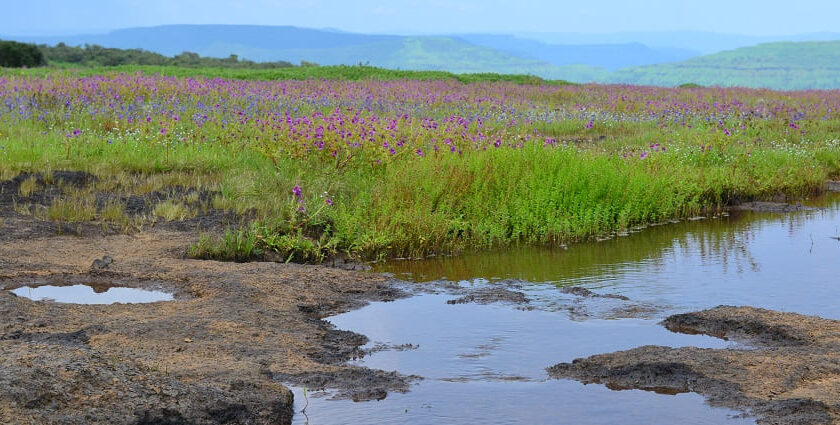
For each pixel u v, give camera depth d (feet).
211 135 56.80
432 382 19.38
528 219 38.37
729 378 18.89
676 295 27.78
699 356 20.16
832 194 53.57
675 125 79.66
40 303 24.39
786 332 22.58
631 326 24.09
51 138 54.03
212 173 46.47
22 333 21.54
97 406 15.55
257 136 54.54
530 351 21.74
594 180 43.47
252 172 45.21
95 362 16.92
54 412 15.07
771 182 52.26
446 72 145.38
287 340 22.00
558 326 24.07
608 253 35.27
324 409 17.61
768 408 17.19
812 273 31.22
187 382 17.48
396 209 37.65
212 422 16.21
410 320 24.68
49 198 40.04
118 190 42.16
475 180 41.39
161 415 15.85
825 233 39.93
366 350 21.81
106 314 23.66
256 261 32.22
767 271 31.58
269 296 26.22
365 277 29.58
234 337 21.85
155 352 20.27
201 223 36.81
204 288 26.96
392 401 18.10
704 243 37.50
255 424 16.57
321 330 23.30
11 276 28.14
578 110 92.02
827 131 79.71
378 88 103.19
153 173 46.42
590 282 29.78
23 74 109.09
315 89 97.76
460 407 17.81
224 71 130.62
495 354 21.50
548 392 18.69
